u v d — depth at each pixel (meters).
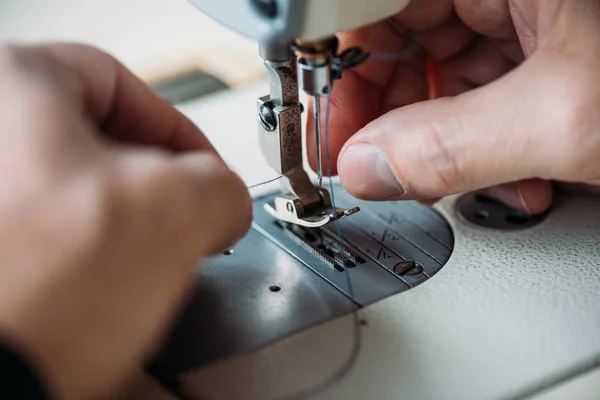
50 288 0.43
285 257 0.70
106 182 0.45
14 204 0.44
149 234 0.46
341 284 0.65
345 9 0.51
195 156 0.53
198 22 1.44
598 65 0.58
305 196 0.70
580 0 0.61
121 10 1.50
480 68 0.85
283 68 0.65
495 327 0.59
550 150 0.59
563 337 0.57
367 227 0.75
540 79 0.59
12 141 0.45
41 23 1.47
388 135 0.64
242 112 0.99
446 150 0.61
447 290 0.63
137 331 0.46
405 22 0.81
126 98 0.64
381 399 0.53
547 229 0.72
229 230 0.54
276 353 0.57
